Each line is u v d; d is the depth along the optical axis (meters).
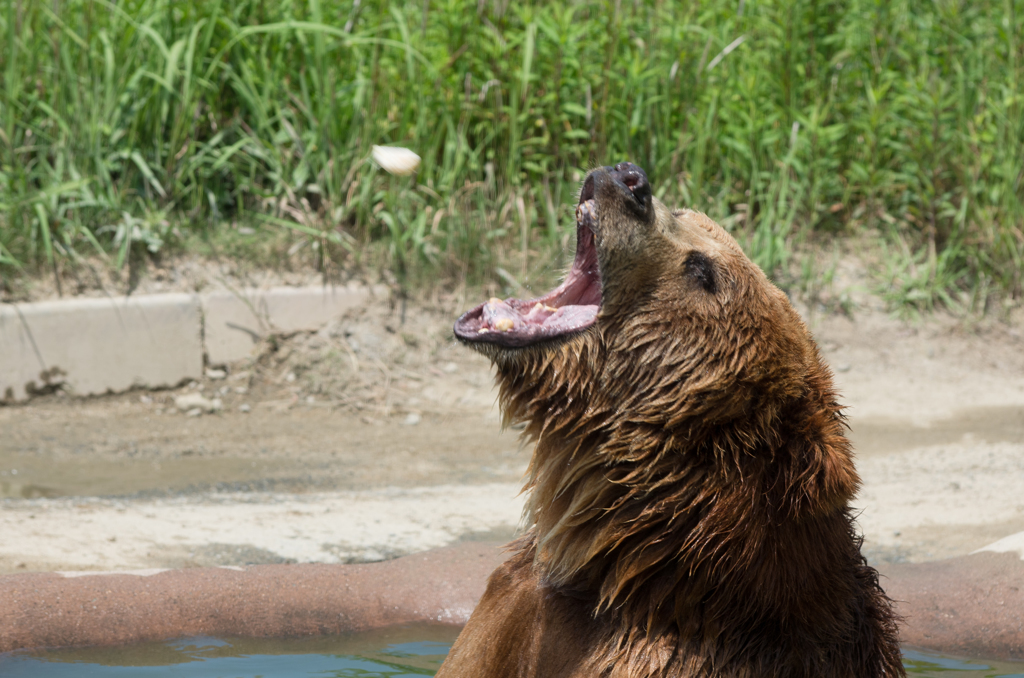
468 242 11.72
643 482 3.43
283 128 11.59
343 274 11.37
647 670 3.36
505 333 3.58
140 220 10.83
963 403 10.71
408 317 11.34
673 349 3.42
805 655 3.41
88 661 4.80
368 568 5.88
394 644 5.27
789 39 12.91
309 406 10.32
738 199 12.47
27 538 6.06
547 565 3.68
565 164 12.17
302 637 5.34
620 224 3.43
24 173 10.69
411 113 11.95
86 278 10.36
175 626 5.20
